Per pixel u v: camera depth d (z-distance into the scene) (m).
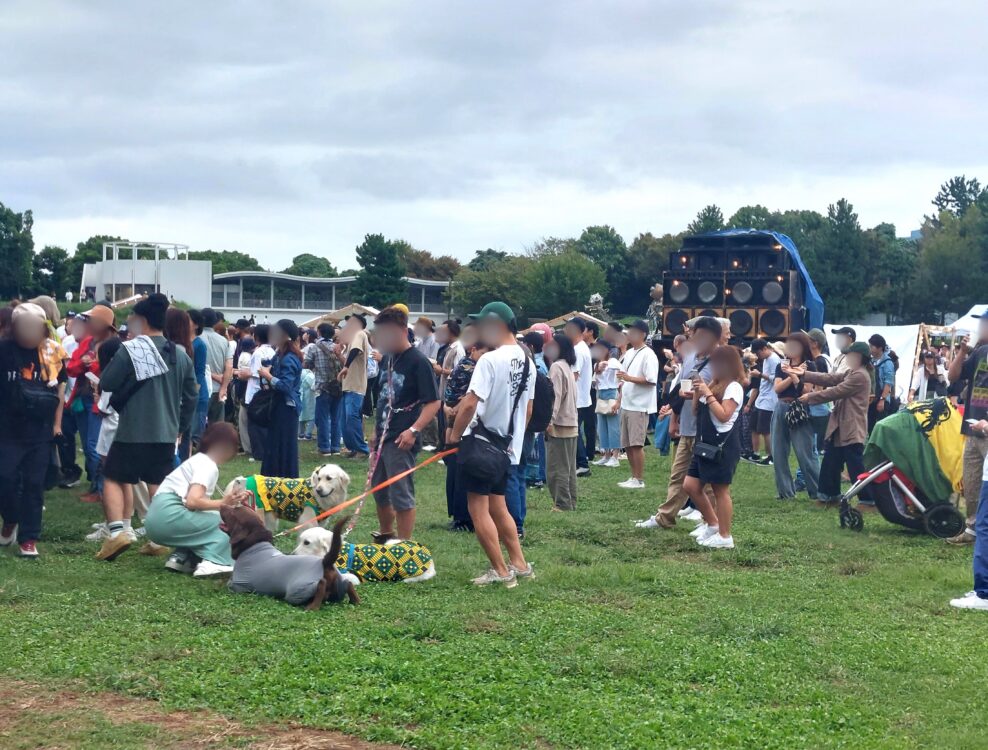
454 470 9.86
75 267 83.44
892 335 28.28
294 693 5.08
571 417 11.22
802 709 5.10
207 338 14.27
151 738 4.55
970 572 8.27
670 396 10.95
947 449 9.96
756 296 25.22
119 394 8.11
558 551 9.05
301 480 8.59
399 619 6.46
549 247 83.69
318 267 102.44
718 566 8.73
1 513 8.49
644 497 12.41
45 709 4.87
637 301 83.38
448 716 4.86
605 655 5.79
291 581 6.80
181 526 7.66
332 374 16.03
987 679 5.64
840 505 10.77
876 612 7.08
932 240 74.12
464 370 9.96
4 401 7.95
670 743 4.60
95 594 6.96
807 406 12.20
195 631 6.09
